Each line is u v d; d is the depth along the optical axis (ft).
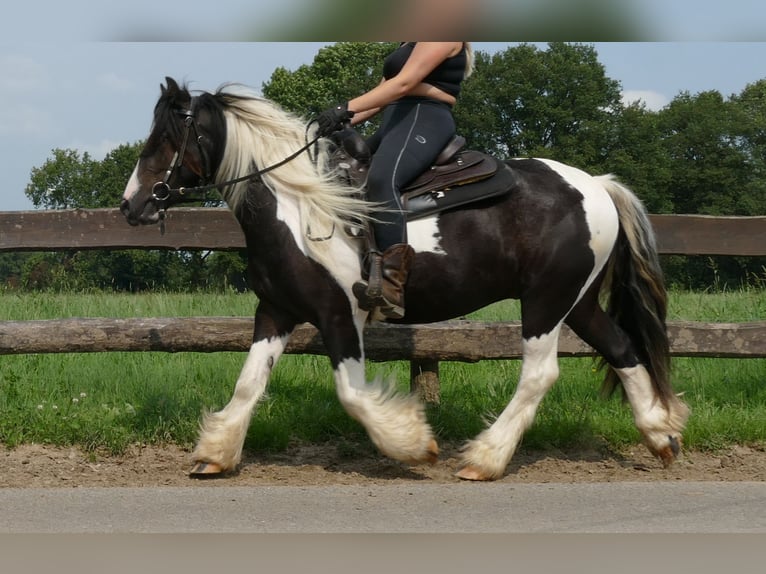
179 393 20.10
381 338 18.81
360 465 17.19
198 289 32.76
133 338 18.56
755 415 19.45
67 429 17.75
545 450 18.35
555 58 162.61
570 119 161.27
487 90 161.99
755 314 27.99
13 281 33.83
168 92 15.62
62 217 19.45
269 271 15.58
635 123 168.76
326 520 12.91
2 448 17.51
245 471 16.61
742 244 20.22
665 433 16.79
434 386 19.63
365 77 142.92
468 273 15.83
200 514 13.19
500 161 16.29
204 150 15.76
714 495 14.30
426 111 15.89
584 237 16.02
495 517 13.06
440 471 16.80
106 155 192.03
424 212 15.56
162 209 15.76
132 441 17.78
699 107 188.24
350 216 15.44
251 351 16.20
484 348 18.94
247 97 16.14
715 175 182.60
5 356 22.58
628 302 17.13
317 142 16.07
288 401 19.70
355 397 15.55
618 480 16.34
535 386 16.19
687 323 19.79
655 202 171.83
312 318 15.66
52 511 13.26
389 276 15.12
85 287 31.24
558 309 16.12
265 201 15.52
